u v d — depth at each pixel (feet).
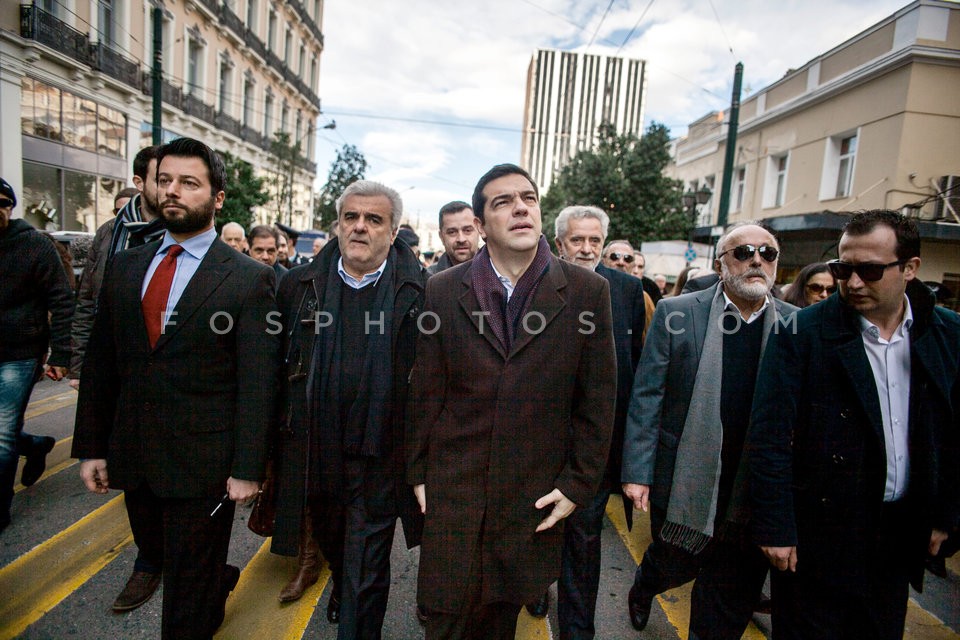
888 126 36.63
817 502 5.51
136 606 7.77
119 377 6.52
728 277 6.79
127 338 6.13
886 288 5.15
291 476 6.64
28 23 35.99
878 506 5.32
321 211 78.79
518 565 5.48
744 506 6.31
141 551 6.93
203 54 58.54
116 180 46.19
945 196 32.94
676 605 8.82
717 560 6.60
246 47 67.36
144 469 6.07
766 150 50.65
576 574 7.14
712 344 6.82
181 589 6.14
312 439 6.96
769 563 6.15
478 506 5.47
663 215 64.49
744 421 6.68
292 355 6.77
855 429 5.37
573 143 268.21
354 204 6.88
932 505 5.23
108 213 45.39
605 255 12.24
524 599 5.53
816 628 5.62
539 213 5.57
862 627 5.63
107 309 6.35
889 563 5.51
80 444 6.37
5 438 8.91
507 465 5.39
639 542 11.14
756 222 6.90
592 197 67.46
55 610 7.69
